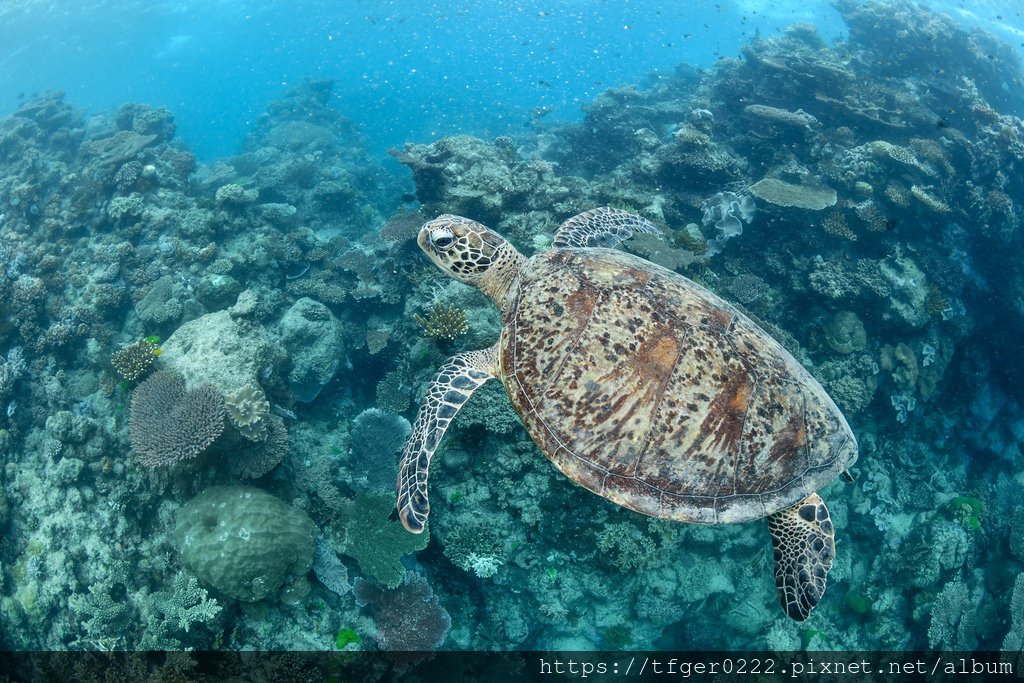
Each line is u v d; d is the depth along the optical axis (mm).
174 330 2555
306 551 1844
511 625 2150
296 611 1814
